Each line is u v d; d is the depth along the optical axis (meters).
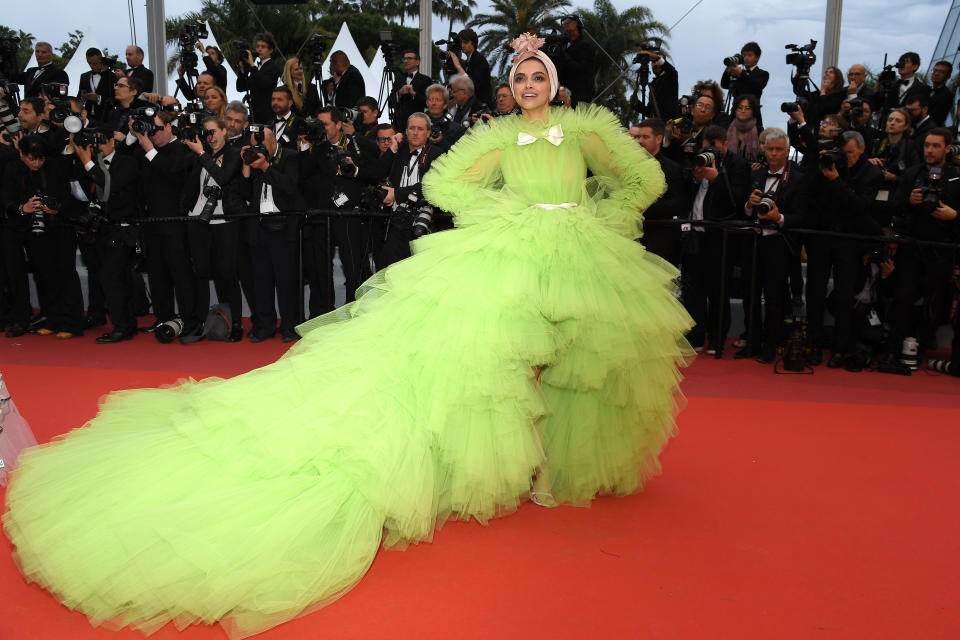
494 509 3.19
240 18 16.70
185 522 2.43
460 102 7.41
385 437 2.73
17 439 3.60
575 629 2.36
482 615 2.44
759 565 2.79
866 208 6.13
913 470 3.83
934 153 6.05
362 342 3.02
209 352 6.60
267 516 2.52
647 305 3.24
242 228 6.97
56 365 6.01
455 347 2.91
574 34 7.53
